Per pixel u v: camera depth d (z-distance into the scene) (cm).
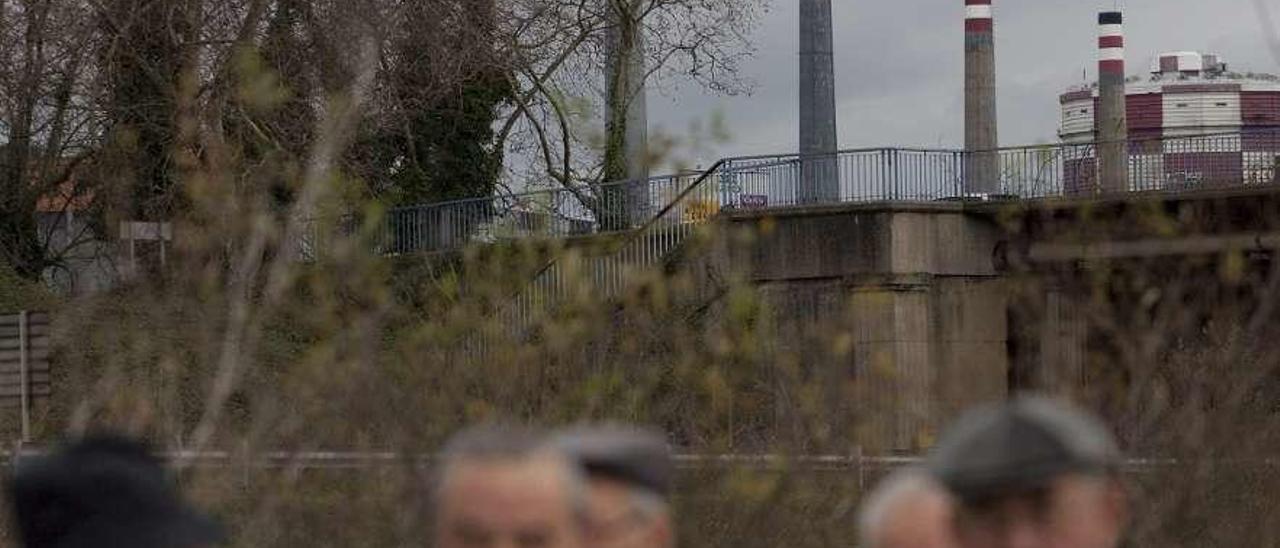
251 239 1906
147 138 4681
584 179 5881
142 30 4959
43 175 5453
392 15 4875
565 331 1717
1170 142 4691
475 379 1672
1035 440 570
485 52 5612
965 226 5000
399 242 5284
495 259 1866
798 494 1673
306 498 1566
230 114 4425
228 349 1739
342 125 2244
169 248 2669
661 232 3384
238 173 2212
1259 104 12356
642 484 675
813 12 6938
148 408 1731
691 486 1647
